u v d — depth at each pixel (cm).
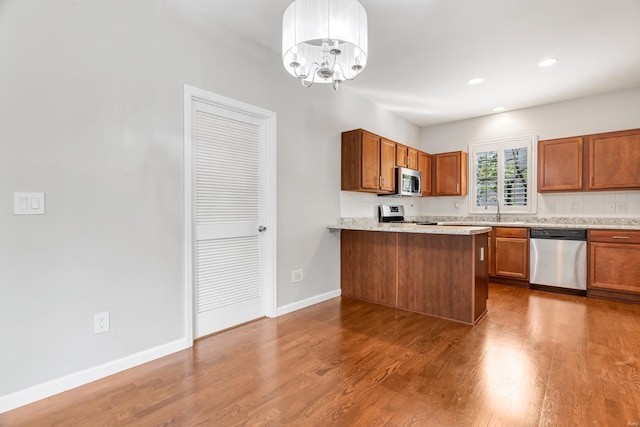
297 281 328
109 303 199
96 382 190
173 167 229
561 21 252
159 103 221
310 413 160
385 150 411
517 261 421
